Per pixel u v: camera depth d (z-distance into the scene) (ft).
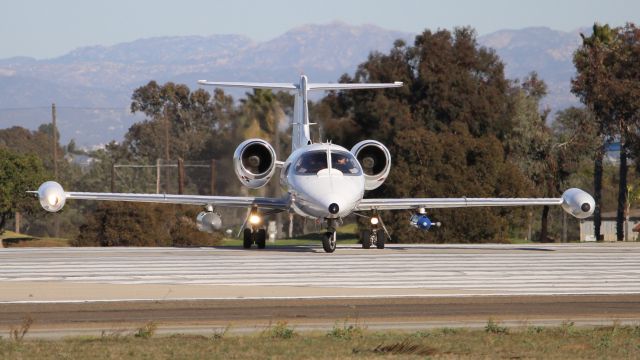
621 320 192.44
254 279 252.62
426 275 261.03
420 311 202.49
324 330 180.65
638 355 157.69
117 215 624.18
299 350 160.56
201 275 260.42
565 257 308.60
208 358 154.20
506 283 246.06
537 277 258.16
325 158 328.49
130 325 184.75
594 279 254.88
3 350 159.22
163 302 211.61
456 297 220.84
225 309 203.92
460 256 311.27
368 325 186.80
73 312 199.52
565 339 170.71
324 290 231.50
